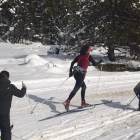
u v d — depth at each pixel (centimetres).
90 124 579
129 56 2172
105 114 654
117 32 1911
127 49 2116
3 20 4681
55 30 5006
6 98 433
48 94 893
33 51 3453
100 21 2012
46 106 741
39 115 653
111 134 521
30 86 1027
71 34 2167
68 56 2273
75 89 671
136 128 559
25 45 4359
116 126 572
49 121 600
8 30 4781
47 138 497
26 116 644
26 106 738
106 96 878
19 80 1132
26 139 491
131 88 1022
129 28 1894
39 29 5019
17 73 1373
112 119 612
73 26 2131
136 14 1920
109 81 1170
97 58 2169
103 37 1961
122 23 1991
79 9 2094
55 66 1551
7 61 2092
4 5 4538
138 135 509
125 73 1466
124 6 1895
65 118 620
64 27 4738
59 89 984
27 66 1592
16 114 661
